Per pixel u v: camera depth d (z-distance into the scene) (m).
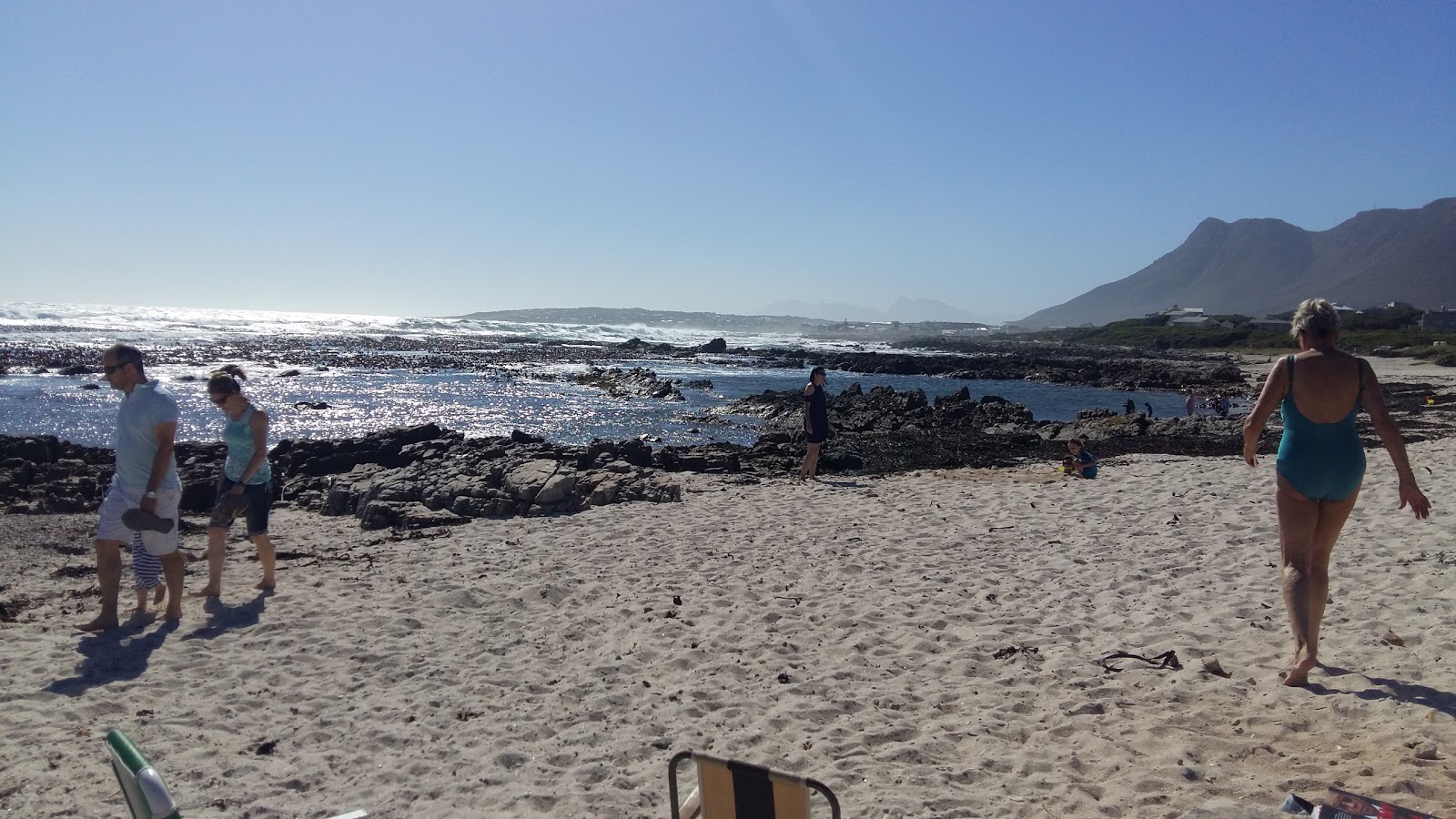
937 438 23.02
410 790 4.24
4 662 5.83
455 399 35.69
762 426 28.78
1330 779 3.93
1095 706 5.02
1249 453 5.16
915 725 4.91
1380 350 69.38
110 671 5.74
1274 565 7.81
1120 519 10.16
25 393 30.81
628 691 5.45
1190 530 9.39
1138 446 21.27
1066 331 171.88
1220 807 3.62
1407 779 3.80
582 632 6.57
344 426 27.12
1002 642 6.23
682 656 6.01
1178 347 106.75
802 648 6.21
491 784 4.30
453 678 5.70
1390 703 4.67
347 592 7.55
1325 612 6.38
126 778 2.48
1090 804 3.92
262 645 6.25
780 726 4.92
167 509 6.58
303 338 79.69
